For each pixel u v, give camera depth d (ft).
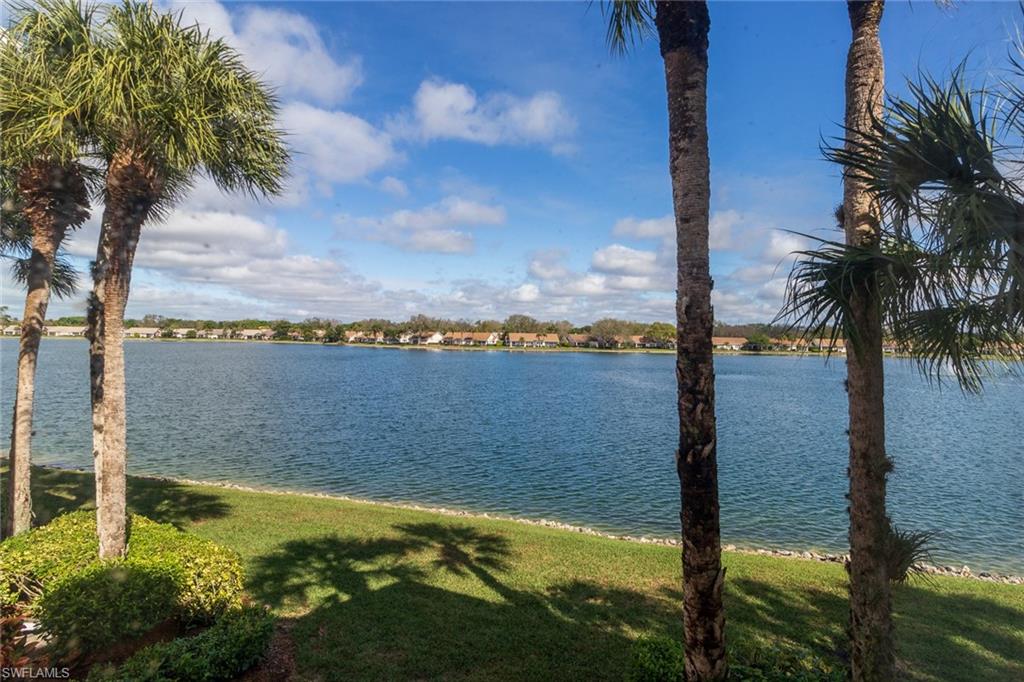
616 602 24.44
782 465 71.26
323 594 24.11
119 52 18.11
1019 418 118.93
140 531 23.82
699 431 12.72
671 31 12.84
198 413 109.60
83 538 22.71
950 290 9.68
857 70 14.52
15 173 24.85
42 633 17.48
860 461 13.82
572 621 22.40
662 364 311.47
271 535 32.50
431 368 260.83
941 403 147.74
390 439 86.79
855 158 11.07
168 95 18.52
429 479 62.64
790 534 45.19
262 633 18.07
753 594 25.86
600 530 45.21
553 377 217.15
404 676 18.01
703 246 12.68
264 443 81.87
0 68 18.42
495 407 127.65
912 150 10.12
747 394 167.73
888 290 10.77
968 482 62.80
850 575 14.30
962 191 9.55
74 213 27.20
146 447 77.51
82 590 17.47
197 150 18.88
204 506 39.40
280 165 23.71
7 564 20.03
